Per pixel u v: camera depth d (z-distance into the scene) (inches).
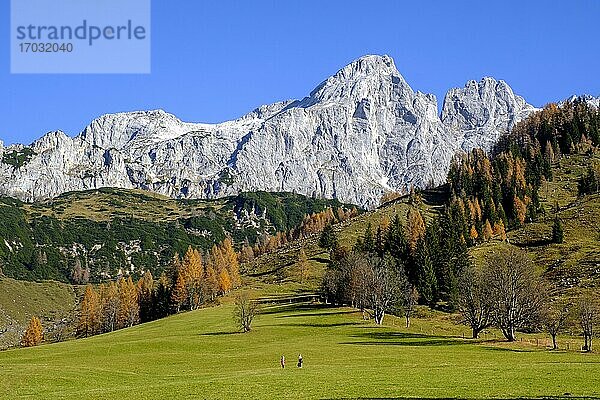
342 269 7012.8
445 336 4940.9
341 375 2913.4
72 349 4827.8
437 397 2197.3
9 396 2687.0
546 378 2591.0
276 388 2556.6
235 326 5762.8
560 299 6230.3
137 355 4281.5
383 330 5251.0
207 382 2805.1
